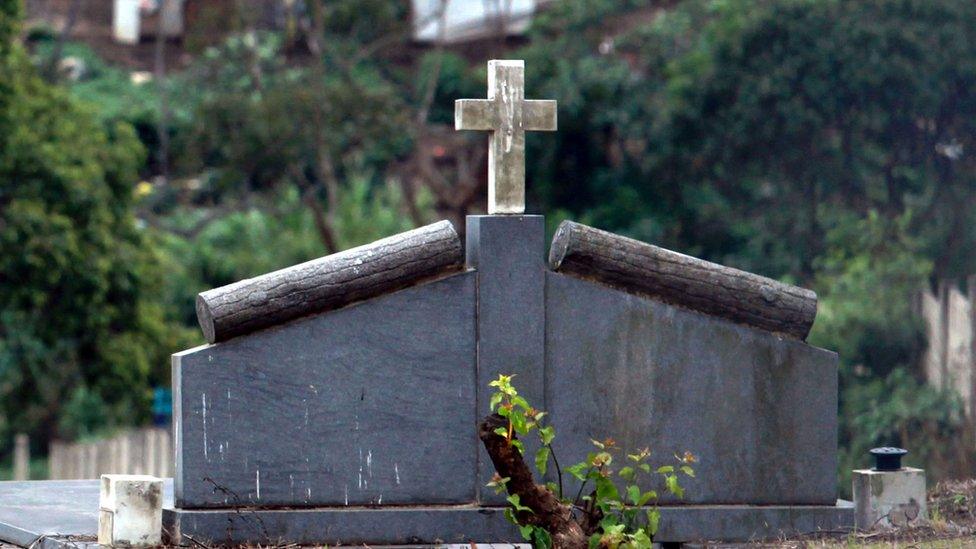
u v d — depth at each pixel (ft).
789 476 46.57
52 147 123.24
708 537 45.68
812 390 46.78
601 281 45.44
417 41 212.23
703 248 164.45
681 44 175.42
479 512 44.16
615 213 172.04
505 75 45.11
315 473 43.24
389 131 170.60
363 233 175.63
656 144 165.58
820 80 145.18
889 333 100.12
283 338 43.04
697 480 45.80
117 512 41.83
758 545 44.68
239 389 42.70
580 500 44.14
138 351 129.18
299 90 166.61
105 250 125.80
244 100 165.99
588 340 45.19
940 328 95.61
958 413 90.02
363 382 43.60
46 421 166.81
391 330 43.83
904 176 143.64
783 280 145.28
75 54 221.87
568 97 172.86
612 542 41.04
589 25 188.34
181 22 232.73
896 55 142.00
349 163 182.70
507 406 40.91
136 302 128.98
